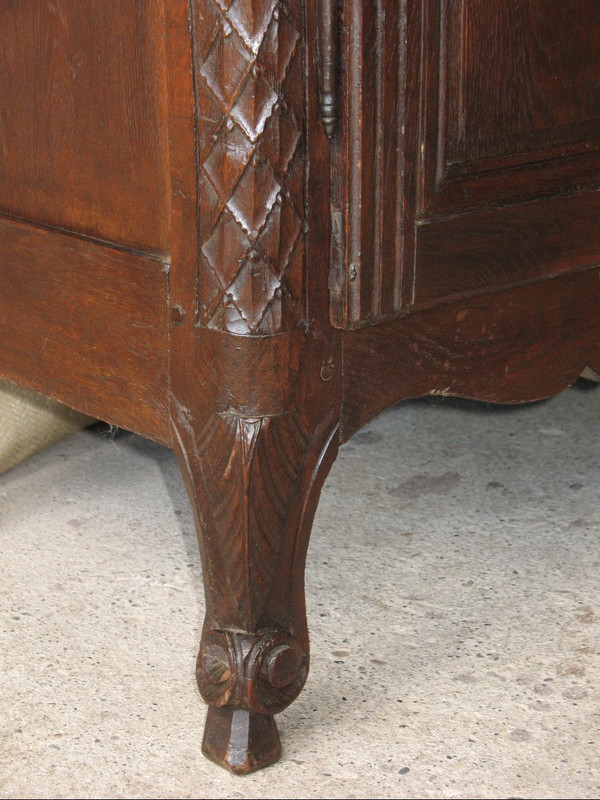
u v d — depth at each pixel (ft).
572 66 3.64
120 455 5.83
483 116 3.46
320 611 4.51
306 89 3.14
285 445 3.42
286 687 3.69
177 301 3.43
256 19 3.03
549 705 3.96
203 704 4.01
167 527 5.17
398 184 3.33
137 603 4.59
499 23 3.40
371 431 6.09
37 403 5.57
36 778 3.65
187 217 3.32
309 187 3.22
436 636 4.36
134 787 3.61
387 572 4.79
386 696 4.02
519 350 3.94
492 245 3.62
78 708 3.98
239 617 3.57
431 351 3.69
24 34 3.68
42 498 5.40
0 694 4.05
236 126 3.11
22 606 4.56
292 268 3.25
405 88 3.25
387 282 3.39
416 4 3.20
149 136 3.37
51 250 3.86
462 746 3.77
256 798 3.56
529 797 3.54
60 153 3.71
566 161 3.73
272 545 3.50
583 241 3.88
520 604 4.55
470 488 5.49
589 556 4.89
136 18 3.28
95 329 3.79
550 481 5.55
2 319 4.19
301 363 3.36
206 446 3.46
